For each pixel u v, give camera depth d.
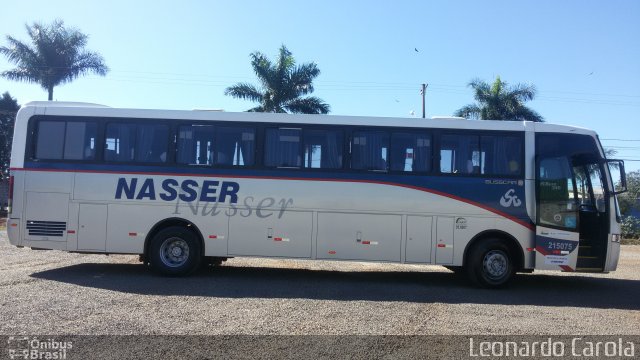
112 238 10.83
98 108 11.05
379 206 10.66
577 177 10.81
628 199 29.25
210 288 9.68
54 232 10.86
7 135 42.84
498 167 10.64
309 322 7.22
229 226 10.77
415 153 10.74
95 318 7.14
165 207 10.83
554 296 9.99
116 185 10.86
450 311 8.23
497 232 10.51
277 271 12.31
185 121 10.97
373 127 10.83
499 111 34.97
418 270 13.30
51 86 35.84
